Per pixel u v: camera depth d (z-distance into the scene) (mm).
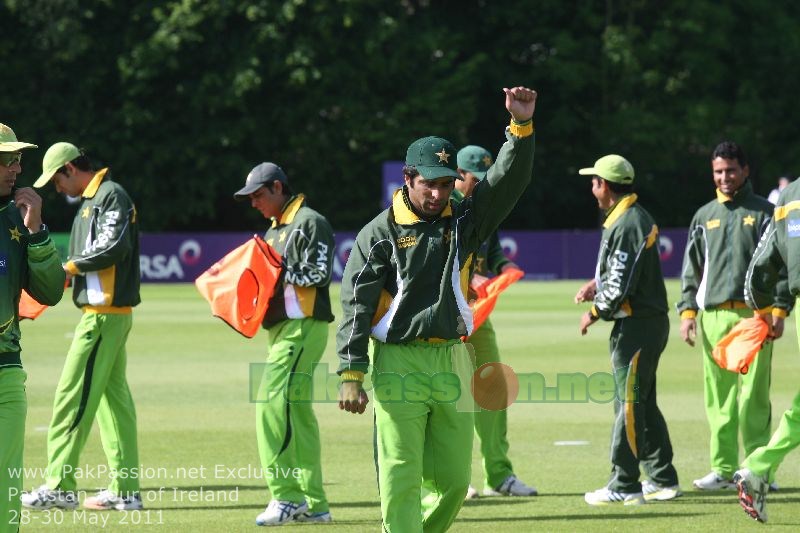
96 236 31031
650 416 32719
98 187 31516
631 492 32000
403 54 167875
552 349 68250
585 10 175625
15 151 22672
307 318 30516
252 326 30219
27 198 23078
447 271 23297
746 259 34219
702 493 33656
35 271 23312
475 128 182750
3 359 22953
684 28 171500
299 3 160250
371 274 23422
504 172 23047
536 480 35500
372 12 166250
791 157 177875
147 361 64438
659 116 173750
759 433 34281
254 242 30297
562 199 181750
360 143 170500
